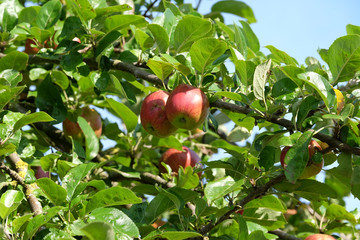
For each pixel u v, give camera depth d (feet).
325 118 12.84
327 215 18.97
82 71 16.52
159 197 13.80
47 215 11.05
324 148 13.91
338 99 12.50
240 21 20.49
